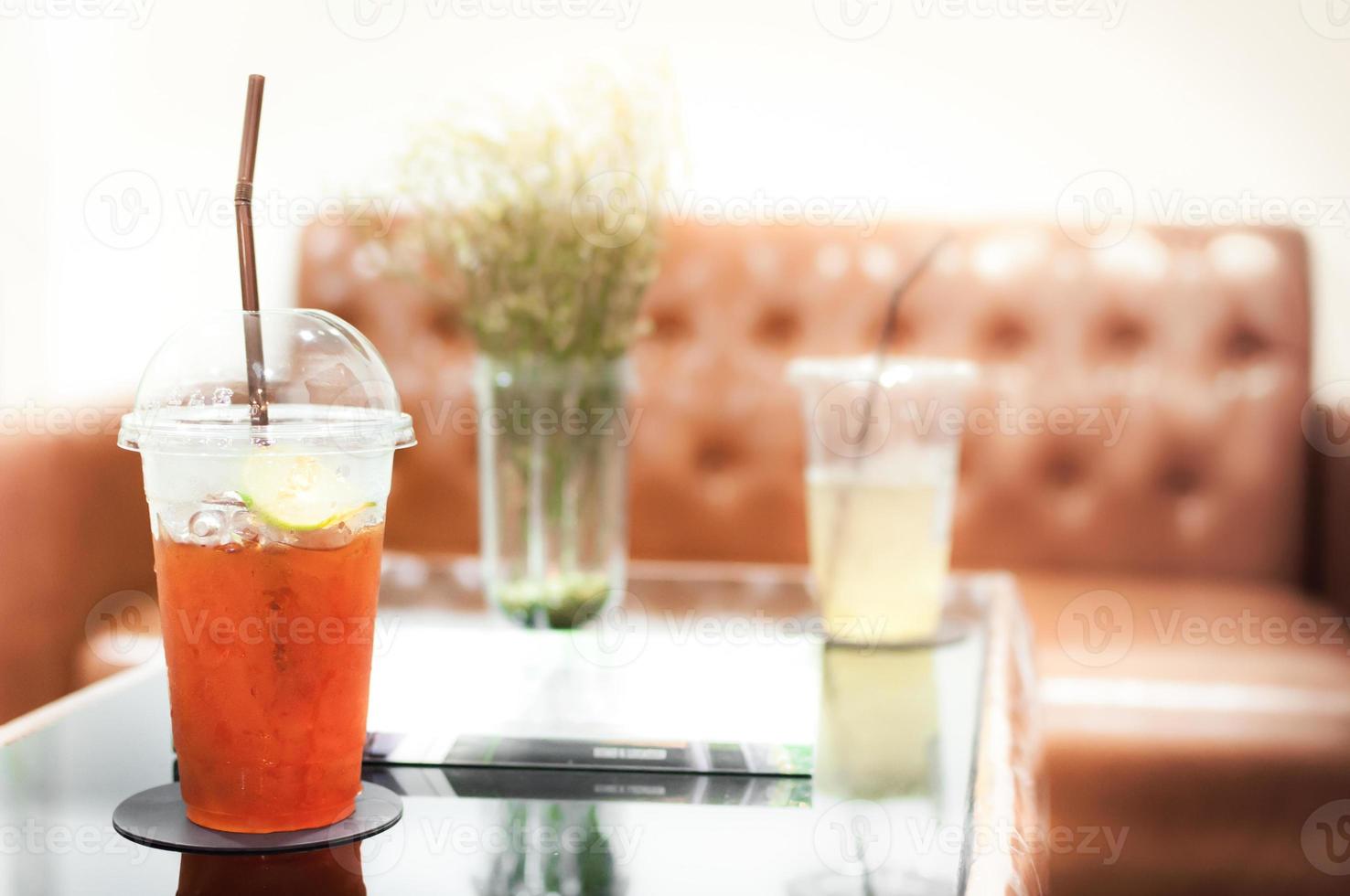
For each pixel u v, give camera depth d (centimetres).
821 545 95
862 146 243
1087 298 201
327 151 248
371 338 200
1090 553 200
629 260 94
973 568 201
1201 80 237
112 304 256
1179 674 156
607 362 93
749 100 243
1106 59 238
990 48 240
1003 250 204
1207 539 198
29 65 249
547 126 96
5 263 248
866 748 66
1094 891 150
